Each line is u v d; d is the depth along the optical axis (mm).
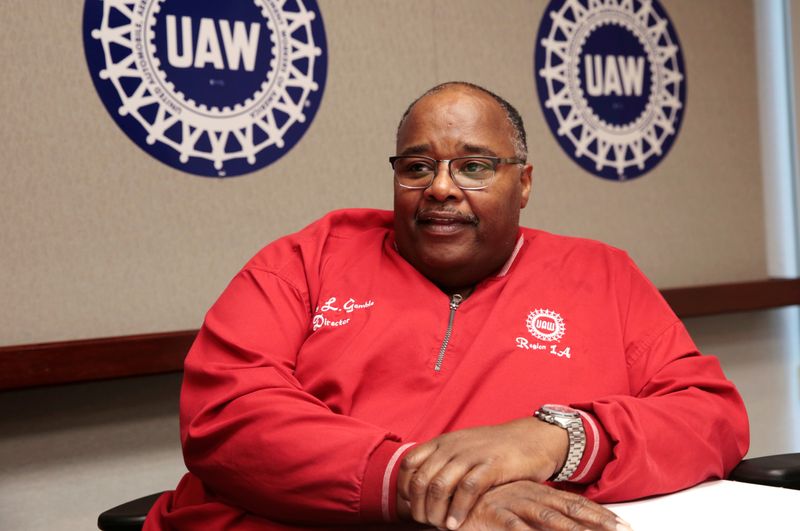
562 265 1609
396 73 3428
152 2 2967
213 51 3074
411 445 1200
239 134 3137
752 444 3186
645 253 3963
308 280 1588
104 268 2943
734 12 4215
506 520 1055
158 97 2992
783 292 4211
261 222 3195
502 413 1441
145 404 3184
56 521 2570
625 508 1192
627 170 3918
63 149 2869
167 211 3033
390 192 3438
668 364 1505
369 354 1475
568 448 1223
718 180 4172
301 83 3242
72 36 2863
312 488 1213
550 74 3725
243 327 1490
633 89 3930
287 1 3203
